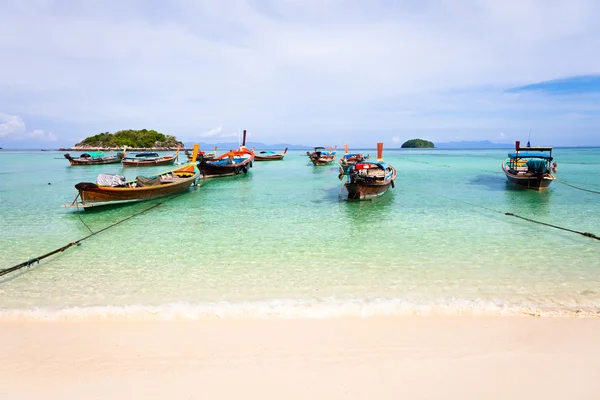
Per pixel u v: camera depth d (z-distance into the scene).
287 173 33.62
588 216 13.38
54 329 5.41
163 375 4.17
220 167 28.12
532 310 5.77
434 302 6.29
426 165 43.12
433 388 3.86
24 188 23.58
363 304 6.14
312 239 10.77
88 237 11.28
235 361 4.45
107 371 4.29
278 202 17.44
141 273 8.11
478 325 5.32
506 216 13.52
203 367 4.32
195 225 12.80
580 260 8.52
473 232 11.25
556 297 6.51
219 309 5.97
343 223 12.83
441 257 8.89
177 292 7.02
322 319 5.60
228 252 9.59
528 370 4.18
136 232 11.88
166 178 20.89
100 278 7.82
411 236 10.92
